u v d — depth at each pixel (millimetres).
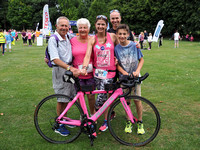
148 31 39469
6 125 3457
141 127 3008
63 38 3031
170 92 5000
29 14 56312
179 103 4297
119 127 3219
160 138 2980
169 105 4199
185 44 21016
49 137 3039
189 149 2689
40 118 3059
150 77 6477
